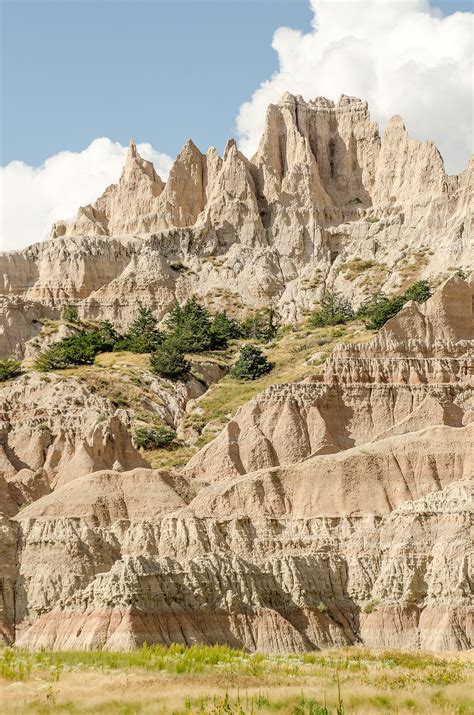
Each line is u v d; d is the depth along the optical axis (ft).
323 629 437.99
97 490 509.35
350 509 493.36
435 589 449.48
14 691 320.29
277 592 444.14
